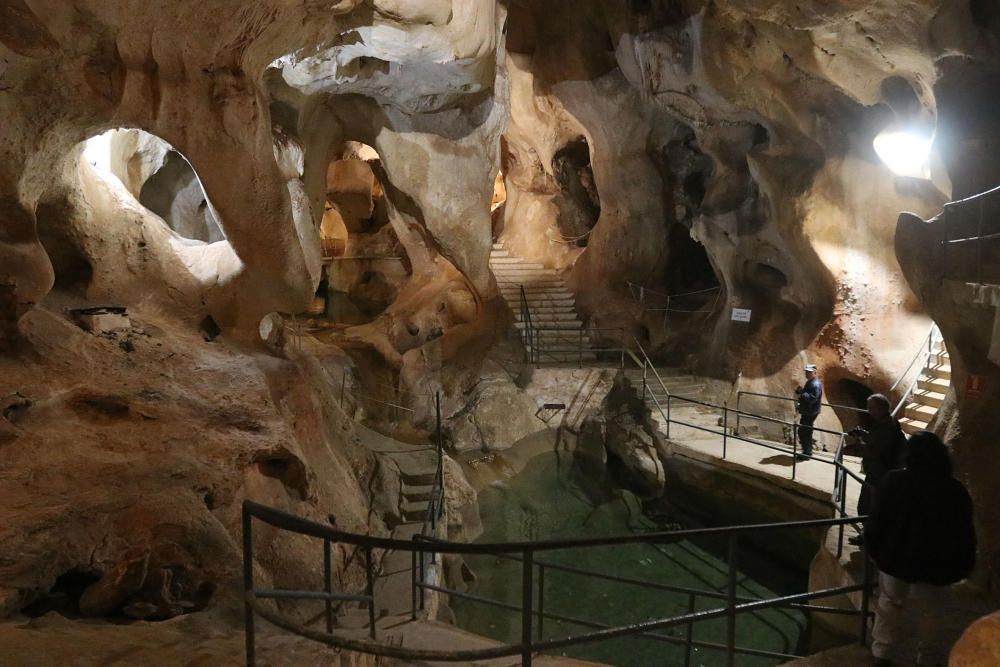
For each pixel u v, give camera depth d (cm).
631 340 1848
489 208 1555
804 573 1054
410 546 333
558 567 627
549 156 2084
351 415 1438
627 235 1927
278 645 438
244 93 798
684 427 1438
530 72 1916
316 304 2522
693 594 584
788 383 1398
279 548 663
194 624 471
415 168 1459
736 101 1287
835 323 1309
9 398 620
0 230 675
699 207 1680
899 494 438
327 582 451
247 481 679
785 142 1316
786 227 1340
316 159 1360
